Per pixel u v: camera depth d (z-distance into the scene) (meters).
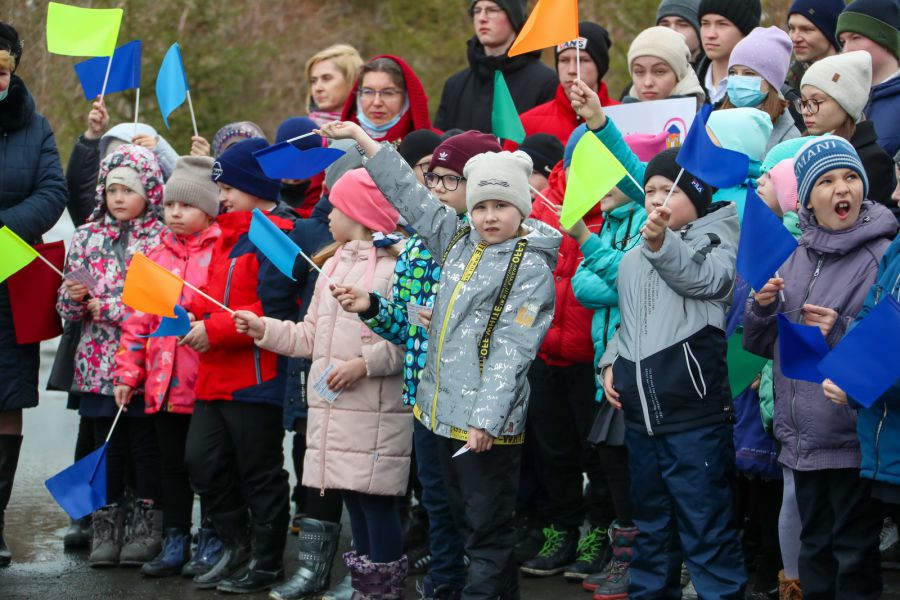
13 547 9.22
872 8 8.41
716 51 9.24
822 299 6.50
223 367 8.12
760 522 7.73
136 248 8.88
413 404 7.14
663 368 6.65
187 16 22.27
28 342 8.76
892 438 5.92
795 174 6.66
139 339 8.58
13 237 7.83
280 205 8.93
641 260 6.89
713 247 6.74
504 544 6.64
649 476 6.82
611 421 7.60
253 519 8.20
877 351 5.75
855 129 7.62
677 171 6.87
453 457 6.65
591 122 7.32
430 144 8.31
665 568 6.82
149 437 8.77
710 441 6.61
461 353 6.57
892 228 6.45
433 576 7.39
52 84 19.19
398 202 6.89
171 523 8.62
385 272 7.58
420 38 22.61
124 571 8.62
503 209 6.64
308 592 7.76
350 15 23.31
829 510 6.48
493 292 6.58
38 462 11.85
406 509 8.71
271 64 22.64
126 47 9.48
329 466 7.38
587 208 6.34
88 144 9.70
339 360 7.46
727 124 7.44
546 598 7.78
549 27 7.08
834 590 6.51
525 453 8.56
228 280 8.31
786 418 6.52
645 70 8.64
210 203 8.70
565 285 8.02
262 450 8.16
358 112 9.62
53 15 8.91
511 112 7.96
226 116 22.27
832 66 7.52
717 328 6.71
